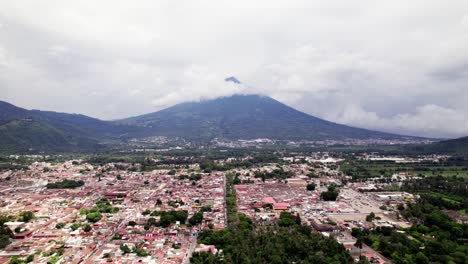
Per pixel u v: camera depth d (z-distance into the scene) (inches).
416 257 7313.0
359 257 7426.2
